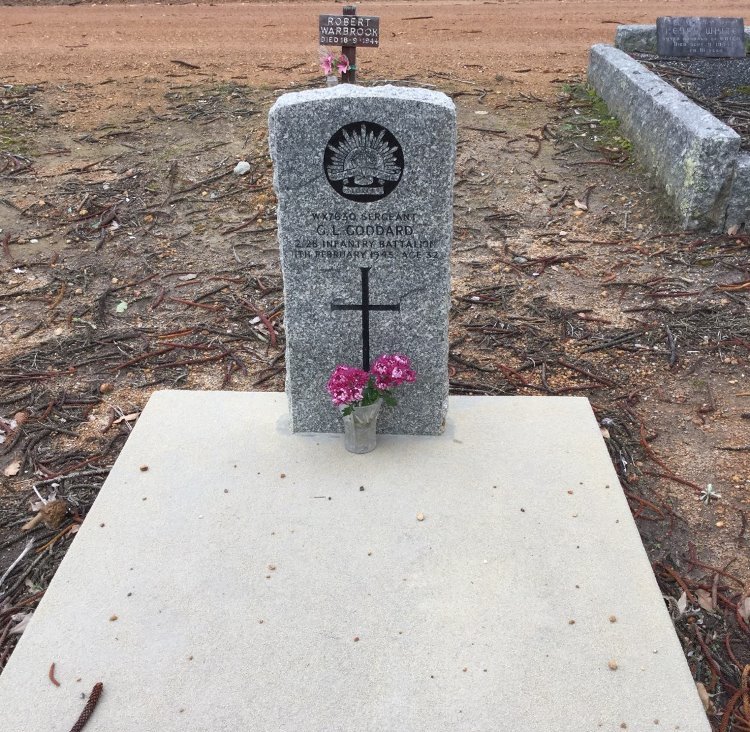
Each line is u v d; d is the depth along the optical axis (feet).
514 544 5.27
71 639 4.67
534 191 11.02
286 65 15.39
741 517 5.88
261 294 8.93
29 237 10.19
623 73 12.20
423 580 5.01
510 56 15.87
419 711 4.24
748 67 14.01
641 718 4.19
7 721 4.24
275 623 4.75
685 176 9.85
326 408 6.30
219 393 6.88
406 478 5.86
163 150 12.17
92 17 19.35
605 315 8.45
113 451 6.62
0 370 7.69
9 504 6.12
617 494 5.67
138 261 9.70
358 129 5.26
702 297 8.68
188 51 16.42
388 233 5.61
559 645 4.58
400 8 20.02
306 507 5.61
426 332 5.97
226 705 4.29
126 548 5.29
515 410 6.60
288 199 5.53
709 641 4.98
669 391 7.25
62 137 12.64
